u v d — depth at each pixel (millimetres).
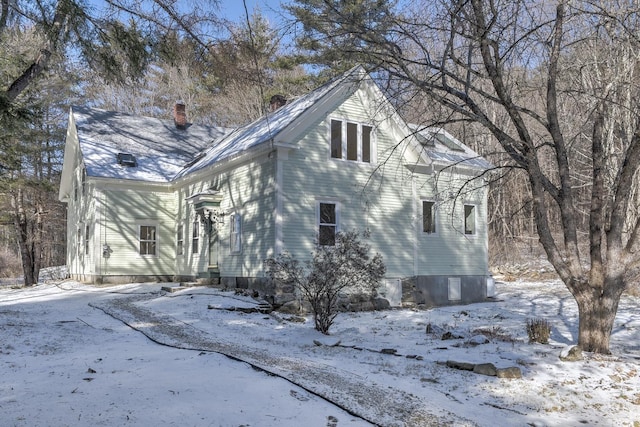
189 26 9828
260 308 14102
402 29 9477
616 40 9602
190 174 19656
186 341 9789
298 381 6637
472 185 19781
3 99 10539
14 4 9766
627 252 9297
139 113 35719
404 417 5594
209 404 5625
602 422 5891
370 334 11750
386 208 17891
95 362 7648
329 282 11523
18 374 6902
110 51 10719
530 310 17016
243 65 10469
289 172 15820
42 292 20203
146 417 5176
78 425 4922
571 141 10383
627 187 9352
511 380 7180
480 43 9391
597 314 9312
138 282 21375
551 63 9672
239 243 17312
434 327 11969
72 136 24891
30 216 27969
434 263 19062
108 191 21094
